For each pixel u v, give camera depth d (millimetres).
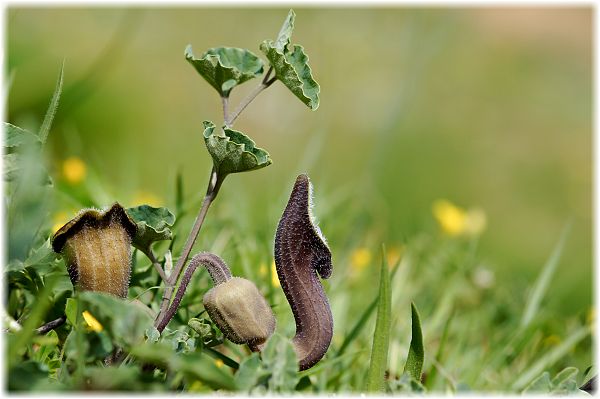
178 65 2959
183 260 867
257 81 2701
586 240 2682
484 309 1137
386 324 856
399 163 2736
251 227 1102
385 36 3396
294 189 862
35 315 822
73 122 2080
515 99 3531
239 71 876
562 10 4242
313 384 923
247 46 3297
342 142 2801
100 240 854
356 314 1074
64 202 1080
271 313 858
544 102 3592
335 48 3316
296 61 871
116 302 827
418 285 1167
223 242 1069
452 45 3678
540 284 1050
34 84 1734
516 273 1423
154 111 2504
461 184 2852
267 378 839
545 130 3373
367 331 1023
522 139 3285
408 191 2598
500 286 1229
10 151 851
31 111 1657
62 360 864
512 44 3951
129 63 2803
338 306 1045
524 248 2453
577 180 3115
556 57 3947
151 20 3152
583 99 3682
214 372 822
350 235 1271
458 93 3404
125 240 858
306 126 2768
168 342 851
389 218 1550
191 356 826
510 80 3637
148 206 873
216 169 864
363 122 2920
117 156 2064
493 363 1024
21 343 820
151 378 831
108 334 831
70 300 851
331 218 1235
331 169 2631
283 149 2658
